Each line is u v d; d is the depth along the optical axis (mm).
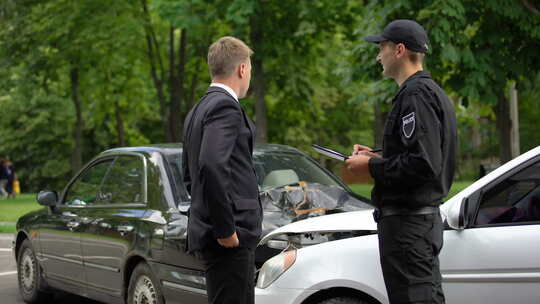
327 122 40281
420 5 12719
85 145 53156
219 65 3818
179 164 6094
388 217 3494
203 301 5098
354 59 14141
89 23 25375
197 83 34000
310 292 4324
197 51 30609
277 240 5020
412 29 3562
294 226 4789
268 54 21594
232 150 3650
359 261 4242
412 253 3436
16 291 8867
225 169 3543
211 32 25281
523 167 4000
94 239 6512
